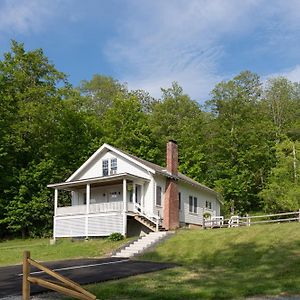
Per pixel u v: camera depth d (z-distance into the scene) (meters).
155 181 32.28
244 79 56.12
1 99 40.09
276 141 53.16
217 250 21.41
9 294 11.84
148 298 11.05
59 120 45.06
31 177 40.72
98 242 27.89
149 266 18.27
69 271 16.64
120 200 33.31
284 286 12.70
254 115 53.97
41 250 27.06
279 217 42.94
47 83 44.28
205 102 56.00
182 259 21.12
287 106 60.25
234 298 11.16
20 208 39.44
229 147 51.56
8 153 40.84
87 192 31.81
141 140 49.91
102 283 13.76
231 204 49.88
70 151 45.91
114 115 51.03
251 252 20.00
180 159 52.78
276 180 44.09
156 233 27.02
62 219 32.47
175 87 61.00
